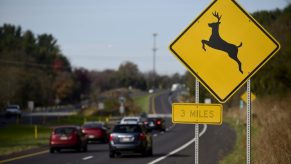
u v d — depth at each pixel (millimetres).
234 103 179625
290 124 56438
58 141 79500
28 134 124000
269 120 71375
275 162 38375
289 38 85688
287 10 86312
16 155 75000
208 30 24719
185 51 24844
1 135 120000
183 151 79312
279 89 102250
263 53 24406
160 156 71250
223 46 24578
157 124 143375
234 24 24578
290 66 99750
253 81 105375
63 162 64250
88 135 103688
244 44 24484
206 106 24734
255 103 105000
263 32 24391
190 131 142125
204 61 24766
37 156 73375
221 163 56281
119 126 71188
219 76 24594
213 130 140625
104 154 76750
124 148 69812
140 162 62938
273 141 46031
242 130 109125
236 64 24500
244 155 57875
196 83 24844
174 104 24875
